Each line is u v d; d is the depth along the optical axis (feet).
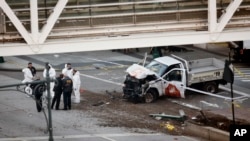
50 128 143.64
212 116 238.68
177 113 254.68
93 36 170.19
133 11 174.09
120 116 250.16
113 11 175.01
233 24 172.86
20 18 173.27
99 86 305.32
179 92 278.26
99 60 379.76
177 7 175.01
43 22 167.73
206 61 292.20
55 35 167.63
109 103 271.90
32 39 159.84
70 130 230.07
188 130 225.35
